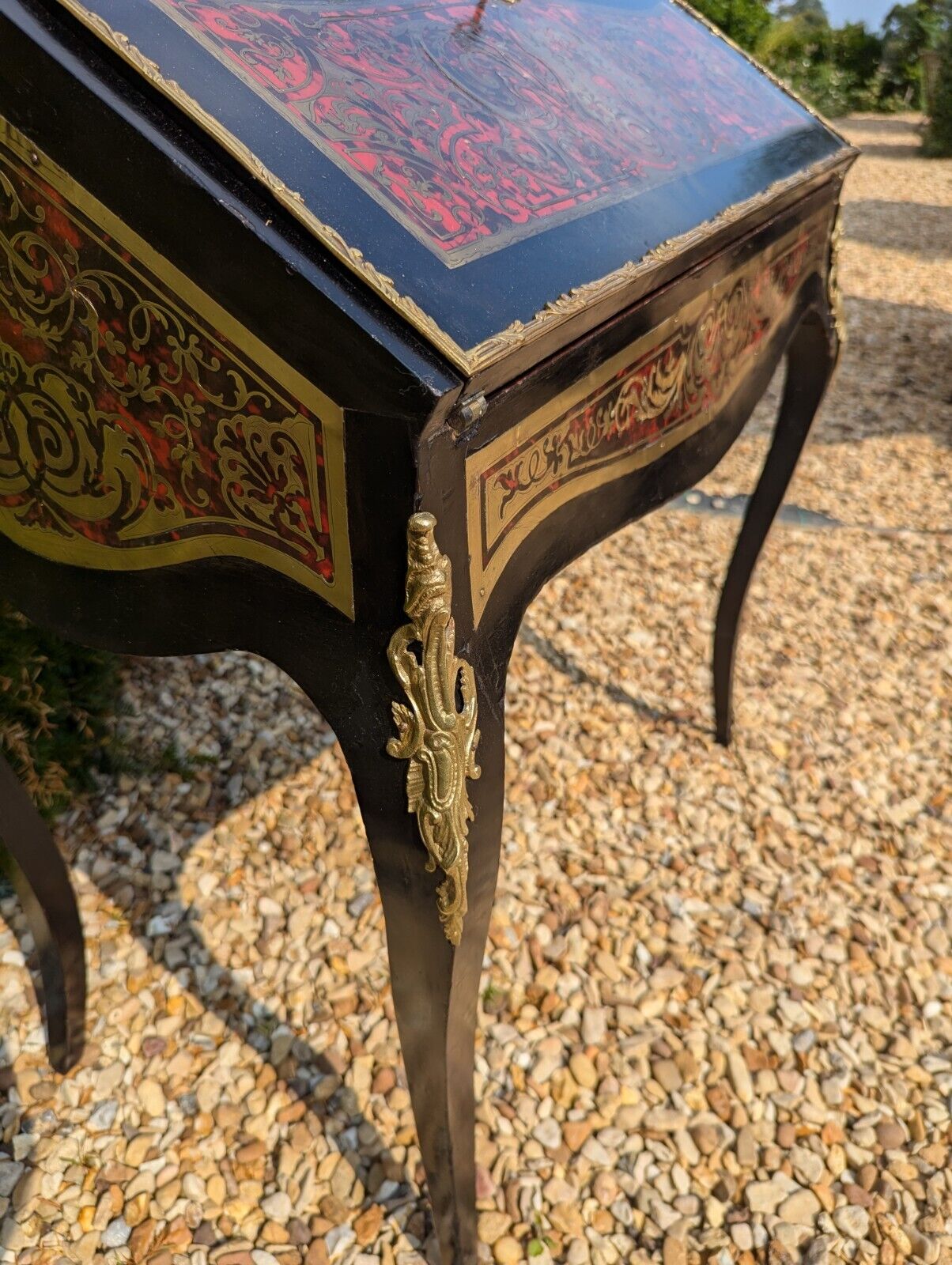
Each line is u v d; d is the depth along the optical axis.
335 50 0.83
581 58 1.14
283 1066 1.42
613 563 2.71
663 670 2.28
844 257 5.75
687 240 0.92
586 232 0.84
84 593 0.91
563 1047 1.46
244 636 0.84
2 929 1.61
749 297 1.22
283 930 1.63
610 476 1.00
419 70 0.89
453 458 0.70
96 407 0.77
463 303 0.68
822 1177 1.31
